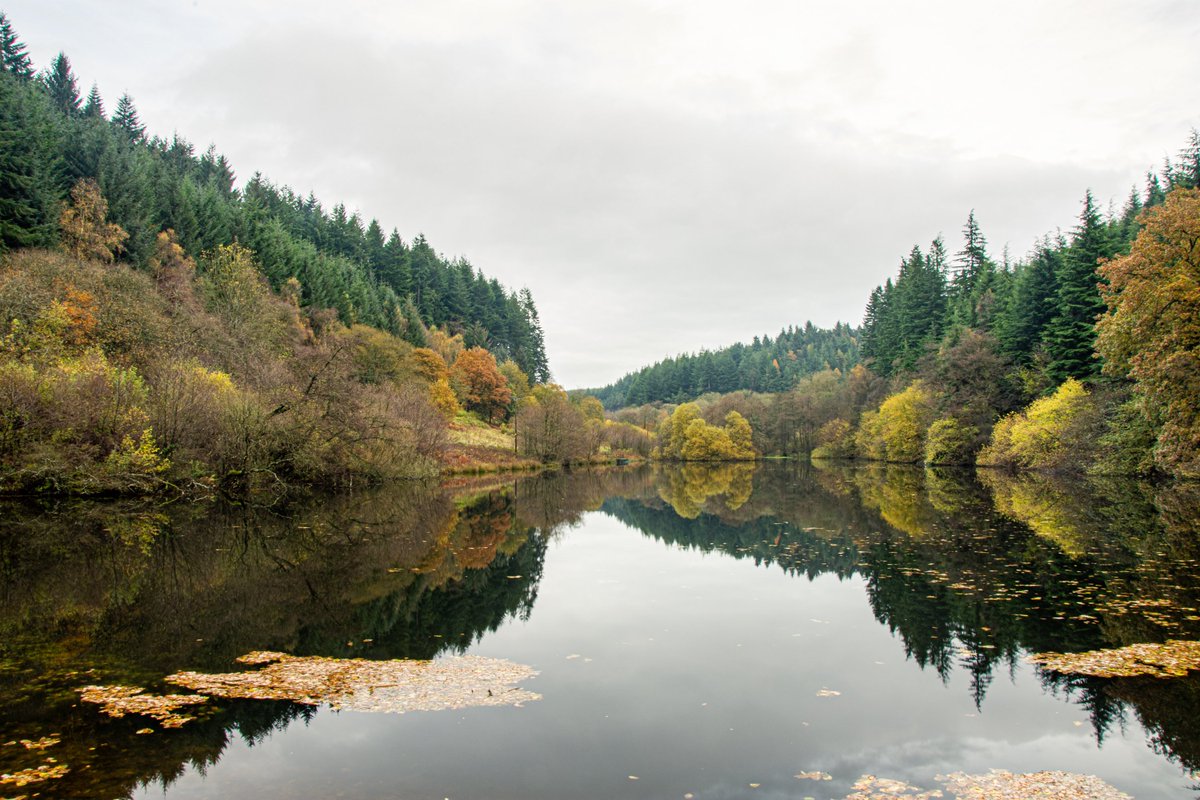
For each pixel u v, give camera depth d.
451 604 15.06
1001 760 7.74
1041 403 46.94
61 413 25.92
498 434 82.31
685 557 21.06
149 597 15.11
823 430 94.69
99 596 15.12
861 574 17.66
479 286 126.38
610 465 85.88
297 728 8.48
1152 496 30.80
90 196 48.78
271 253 70.38
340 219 108.25
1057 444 43.97
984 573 16.98
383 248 108.06
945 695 9.68
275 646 11.86
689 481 57.00
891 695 9.75
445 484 46.66
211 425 30.38
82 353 30.97
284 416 32.22
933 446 58.78
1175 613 12.97
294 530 24.55
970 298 74.69
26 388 25.44
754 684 10.26
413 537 24.06
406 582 17.14
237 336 44.25
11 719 8.59
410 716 8.94
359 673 10.54
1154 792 6.93
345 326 69.81
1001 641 11.80
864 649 11.86
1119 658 10.73
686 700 9.61
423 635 12.71
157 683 9.95
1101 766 7.54
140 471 26.98
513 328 128.75
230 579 16.92
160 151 99.00
